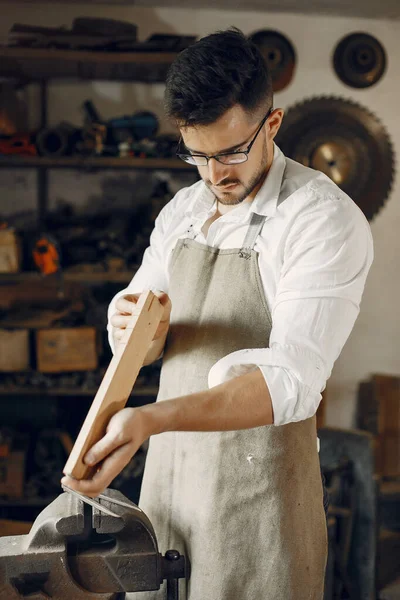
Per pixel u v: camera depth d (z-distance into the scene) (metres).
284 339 1.16
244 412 1.09
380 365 4.21
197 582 1.39
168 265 1.58
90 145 3.53
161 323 1.38
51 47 3.40
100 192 3.98
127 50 3.46
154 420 1.02
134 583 1.19
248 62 1.16
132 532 1.17
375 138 4.09
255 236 1.37
